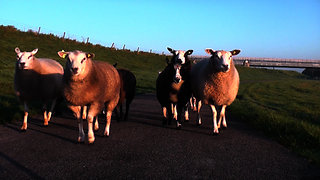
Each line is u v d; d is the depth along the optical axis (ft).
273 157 13.28
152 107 31.68
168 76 19.72
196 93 20.53
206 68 18.71
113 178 10.37
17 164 11.69
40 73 18.80
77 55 13.39
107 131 17.08
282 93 50.90
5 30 85.56
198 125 21.42
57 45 88.22
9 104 23.84
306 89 60.85
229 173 11.12
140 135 17.58
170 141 16.15
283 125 19.01
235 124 22.06
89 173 10.82
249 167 11.85
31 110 24.03
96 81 14.61
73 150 13.89
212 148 14.76
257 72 152.76
